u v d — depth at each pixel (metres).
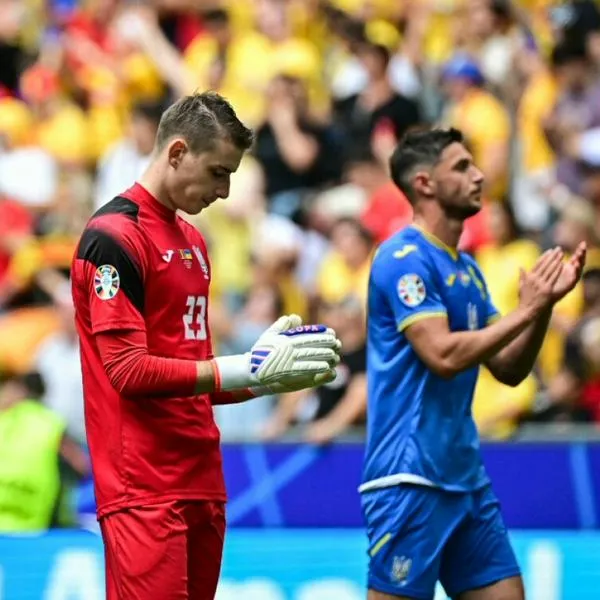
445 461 19.56
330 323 30.28
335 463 28.14
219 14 42.56
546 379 30.61
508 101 39.16
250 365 16.47
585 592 24.09
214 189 16.86
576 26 38.47
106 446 16.78
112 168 39.41
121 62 43.97
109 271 16.39
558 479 27.19
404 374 19.73
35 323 36.19
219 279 36.72
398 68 41.19
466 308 20.03
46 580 25.05
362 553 24.75
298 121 39.22
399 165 20.30
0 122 43.31
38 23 49.88
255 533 25.89
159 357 16.50
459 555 19.91
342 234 33.97
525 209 37.31
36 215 40.81
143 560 16.58
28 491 28.00
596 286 29.94
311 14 42.88
